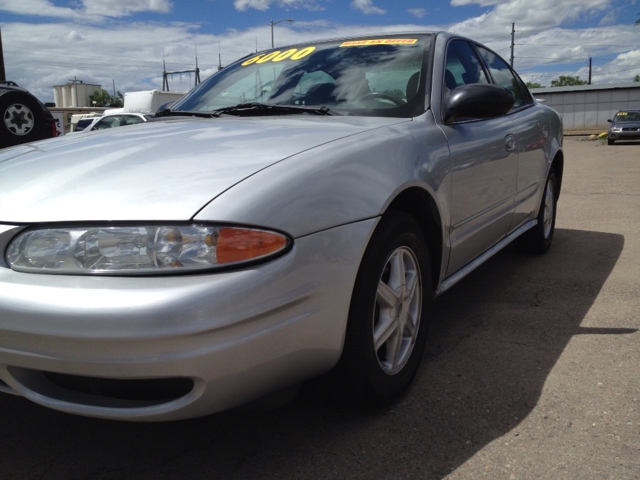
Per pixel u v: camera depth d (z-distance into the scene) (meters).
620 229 4.81
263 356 1.41
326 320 1.54
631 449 1.65
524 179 3.18
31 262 1.39
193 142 1.80
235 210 1.39
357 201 1.63
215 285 1.33
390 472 1.58
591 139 26.56
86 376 1.34
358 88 2.43
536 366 2.22
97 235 1.36
